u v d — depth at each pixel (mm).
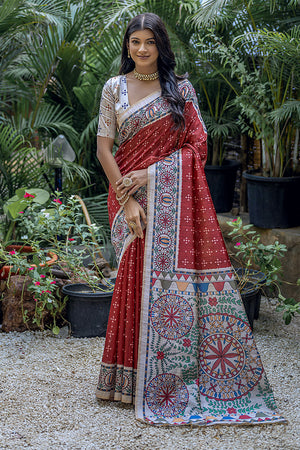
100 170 5879
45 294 3629
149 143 2721
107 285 3955
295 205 4469
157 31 2646
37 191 4246
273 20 4566
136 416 2664
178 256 2734
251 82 4566
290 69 4348
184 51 4926
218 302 2775
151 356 2713
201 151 2807
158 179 2695
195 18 4406
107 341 2805
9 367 3254
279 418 2660
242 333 2781
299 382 3109
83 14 5633
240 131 5199
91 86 5672
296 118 4348
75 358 3400
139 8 4984
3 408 2768
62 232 4059
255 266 4566
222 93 5062
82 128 5820
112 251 5199
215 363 2777
